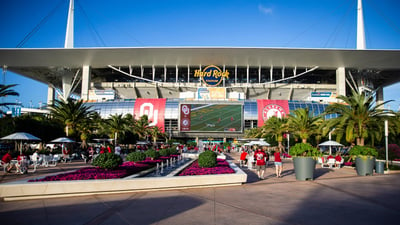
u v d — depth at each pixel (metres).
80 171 12.30
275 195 9.49
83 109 39.88
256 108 82.75
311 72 96.56
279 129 46.84
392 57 79.75
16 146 36.88
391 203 8.16
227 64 89.62
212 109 82.06
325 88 91.69
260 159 14.69
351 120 24.27
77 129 40.09
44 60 85.19
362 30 84.50
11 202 8.42
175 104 84.56
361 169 16.55
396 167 19.91
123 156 39.22
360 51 77.12
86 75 88.94
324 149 50.47
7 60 84.44
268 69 93.88
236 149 72.12
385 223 6.09
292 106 82.50
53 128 37.84
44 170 19.81
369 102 24.16
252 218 6.51
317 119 37.12
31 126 34.78
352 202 8.30
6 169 18.03
